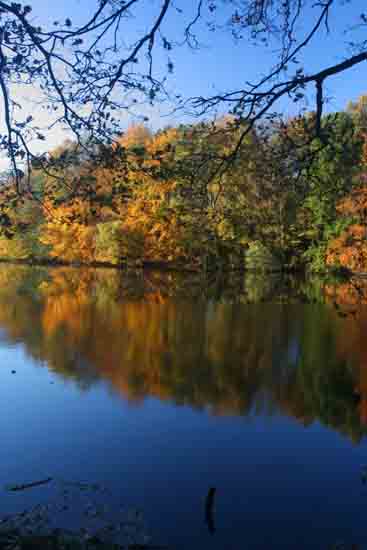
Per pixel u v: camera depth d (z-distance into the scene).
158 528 5.34
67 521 5.40
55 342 13.63
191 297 23.30
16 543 4.89
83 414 8.55
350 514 5.72
